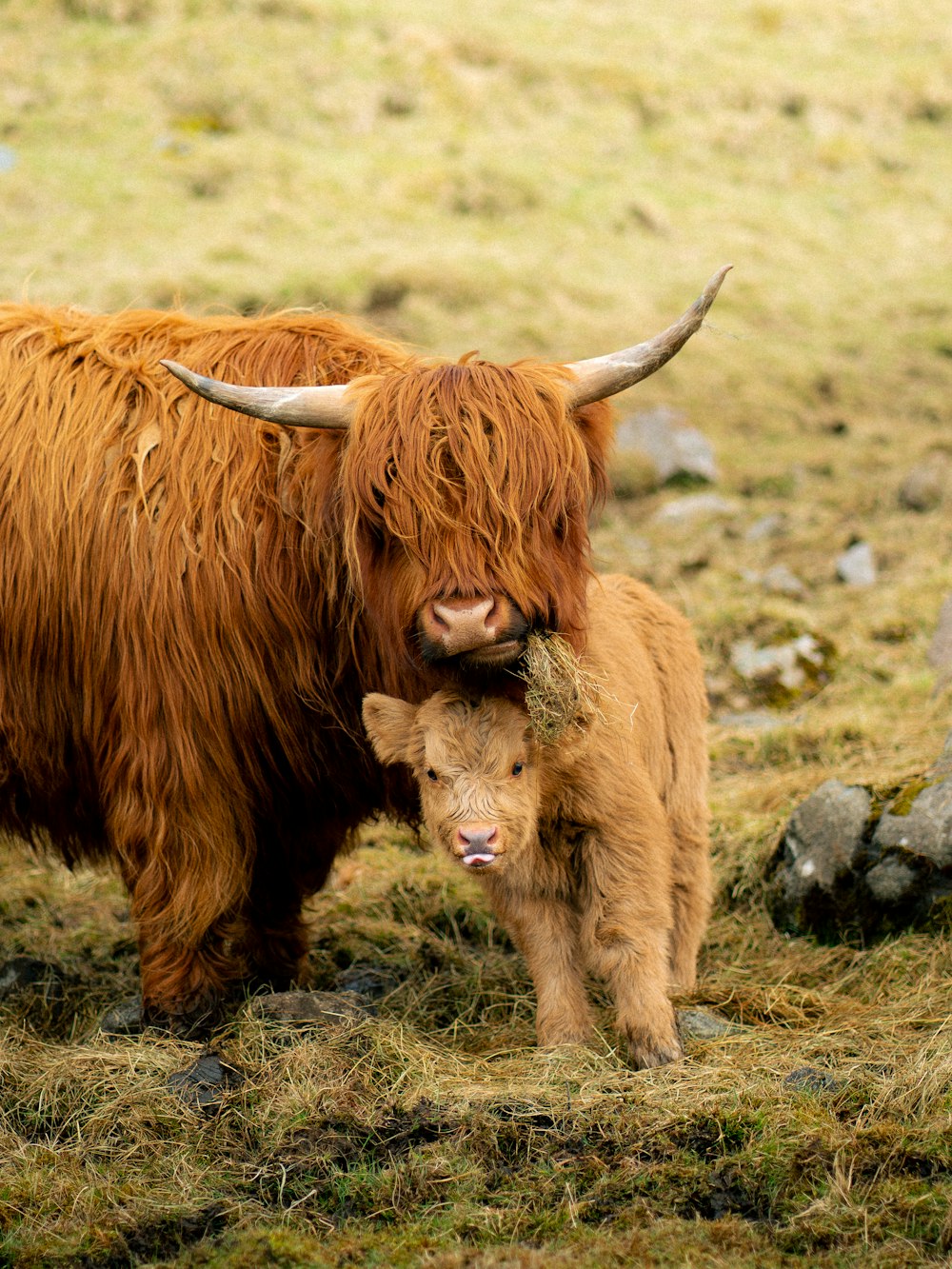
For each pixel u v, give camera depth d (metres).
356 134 38.25
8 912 10.48
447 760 6.65
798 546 18.88
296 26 42.03
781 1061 6.95
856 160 42.22
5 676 7.75
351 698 7.63
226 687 7.41
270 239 32.06
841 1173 5.77
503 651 6.45
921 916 8.66
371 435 6.61
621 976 7.12
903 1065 6.77
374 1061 7.08
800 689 14.12
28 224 31.41
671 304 32.22
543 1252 5.34
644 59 45.94
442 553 6.39
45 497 7.61
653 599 9.12
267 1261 5.43
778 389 28.56
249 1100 6.80
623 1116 6.38
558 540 6.77
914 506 20.08
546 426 6.67
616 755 7.15
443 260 31.39
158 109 37.19
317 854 8.42
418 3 46.81
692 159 40.91
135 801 7.51
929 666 13.90
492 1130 6.35
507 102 41.19
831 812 9.29
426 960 9.25
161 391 7.76
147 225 31.81
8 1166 6.40
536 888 7.38
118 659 7.50
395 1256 5.43
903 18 52.06
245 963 8.34
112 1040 7.67
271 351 7.84
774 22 50.78
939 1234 5.34
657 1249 5.32
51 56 39.09
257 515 7.39
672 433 23.50
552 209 36.38
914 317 33.38
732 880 9.90
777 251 36.41
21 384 7.91
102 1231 5.77
